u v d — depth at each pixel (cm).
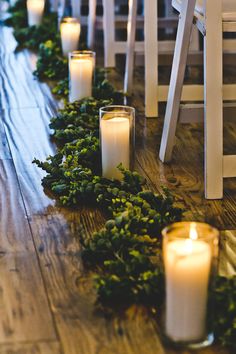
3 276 164
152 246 174
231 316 139
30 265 169
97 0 464
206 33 201
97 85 310
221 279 146
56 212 198
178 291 134
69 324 146
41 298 155
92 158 222
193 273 133
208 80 203
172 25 365
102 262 169
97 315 148
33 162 219
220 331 140
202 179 223
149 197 191
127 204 183
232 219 194
